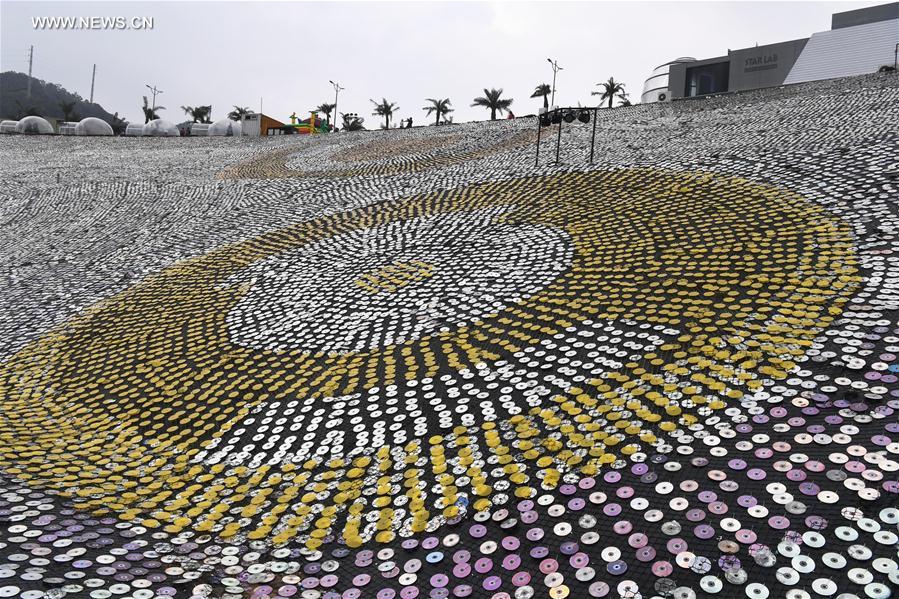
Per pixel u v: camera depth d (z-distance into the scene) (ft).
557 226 46.21
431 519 19.98
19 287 55.93
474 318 34.04
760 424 21.07
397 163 88.48
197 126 172.65
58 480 24.49
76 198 86.79
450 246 46.44
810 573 15.16
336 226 57.93
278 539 20.27
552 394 25.68
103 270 57.21
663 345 27.37
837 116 66.95
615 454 21.12
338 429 26.53
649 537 17.30
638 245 39.47
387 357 31.83
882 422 19.83
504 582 16.90
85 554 18.63
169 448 27.73
